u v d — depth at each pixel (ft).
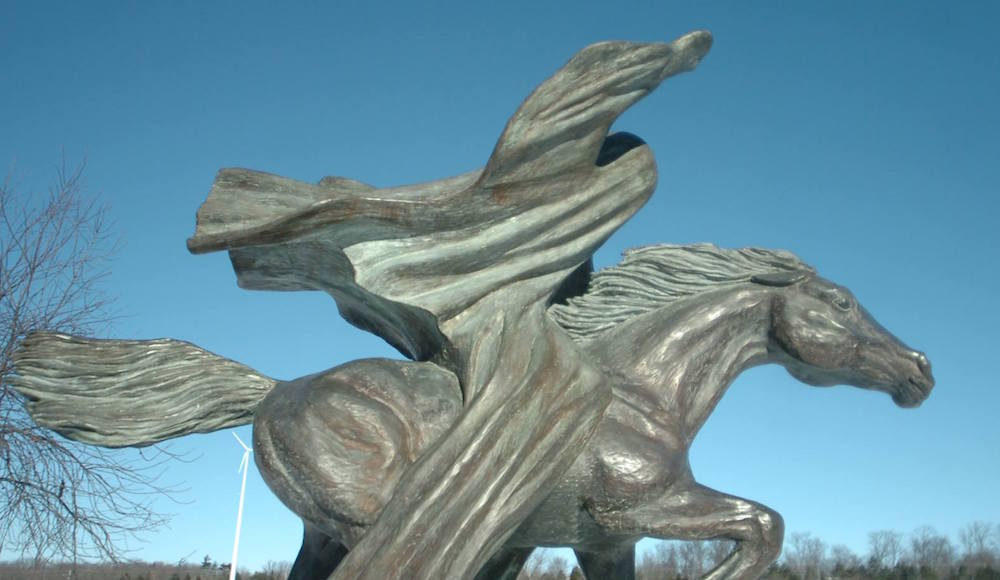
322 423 9.52
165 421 10.48
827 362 11.41
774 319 11.50
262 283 11.20
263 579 63.87
